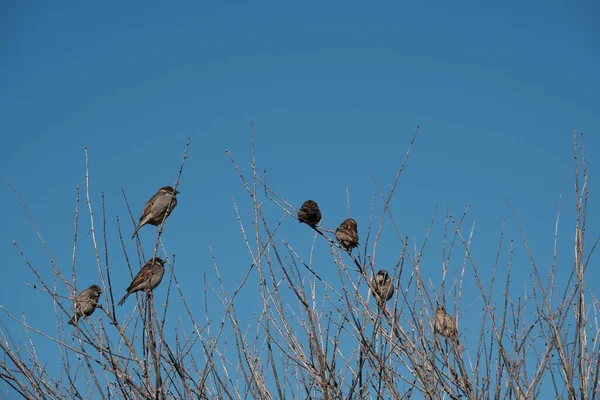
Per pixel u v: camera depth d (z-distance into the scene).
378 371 12.60
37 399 11.60
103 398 11.62
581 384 11.48
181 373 12.13
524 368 12.15
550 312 12.30
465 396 12.09
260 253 13.17
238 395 12.34
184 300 12.68
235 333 12.72
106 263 12.41
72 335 12.17
